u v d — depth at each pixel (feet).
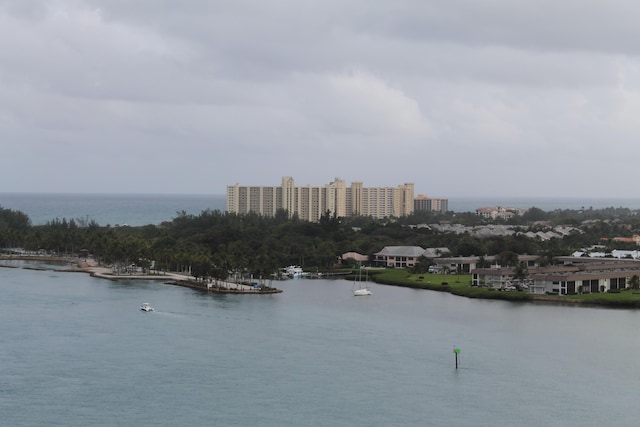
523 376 594.65
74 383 564.30
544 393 553.23
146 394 540.93
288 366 616.39
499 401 534.37
